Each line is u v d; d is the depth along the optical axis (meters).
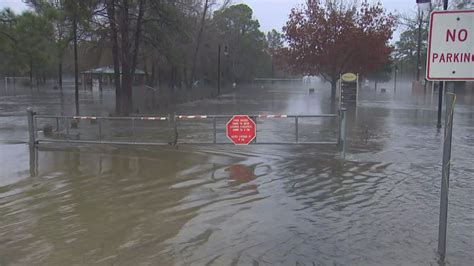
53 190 8.60
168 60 29.91
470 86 49.06
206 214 7.07
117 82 27.06
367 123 20.84
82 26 26.83
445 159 5.20
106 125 20.36
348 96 29.17
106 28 26.91
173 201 7.81
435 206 7.43
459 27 4.76
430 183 9.04
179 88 55.28
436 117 23.98
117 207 7.48
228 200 7.85
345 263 5.15
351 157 11.91
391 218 6.81
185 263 5.21
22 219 6.89
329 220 6.73
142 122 21.78
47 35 32.31
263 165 10.88
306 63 34.09
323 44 33.28
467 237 5.97
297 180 9.32
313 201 7.77
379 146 13.87
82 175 9.87
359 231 6.23
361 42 32.62
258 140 15.11
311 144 13.34
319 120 21.84
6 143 14.72
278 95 53.03
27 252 5.61
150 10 27.16
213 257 5.38
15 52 30.77
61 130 18.66
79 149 13.37
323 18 33.47
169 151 12.92
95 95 52.75
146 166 10.80
